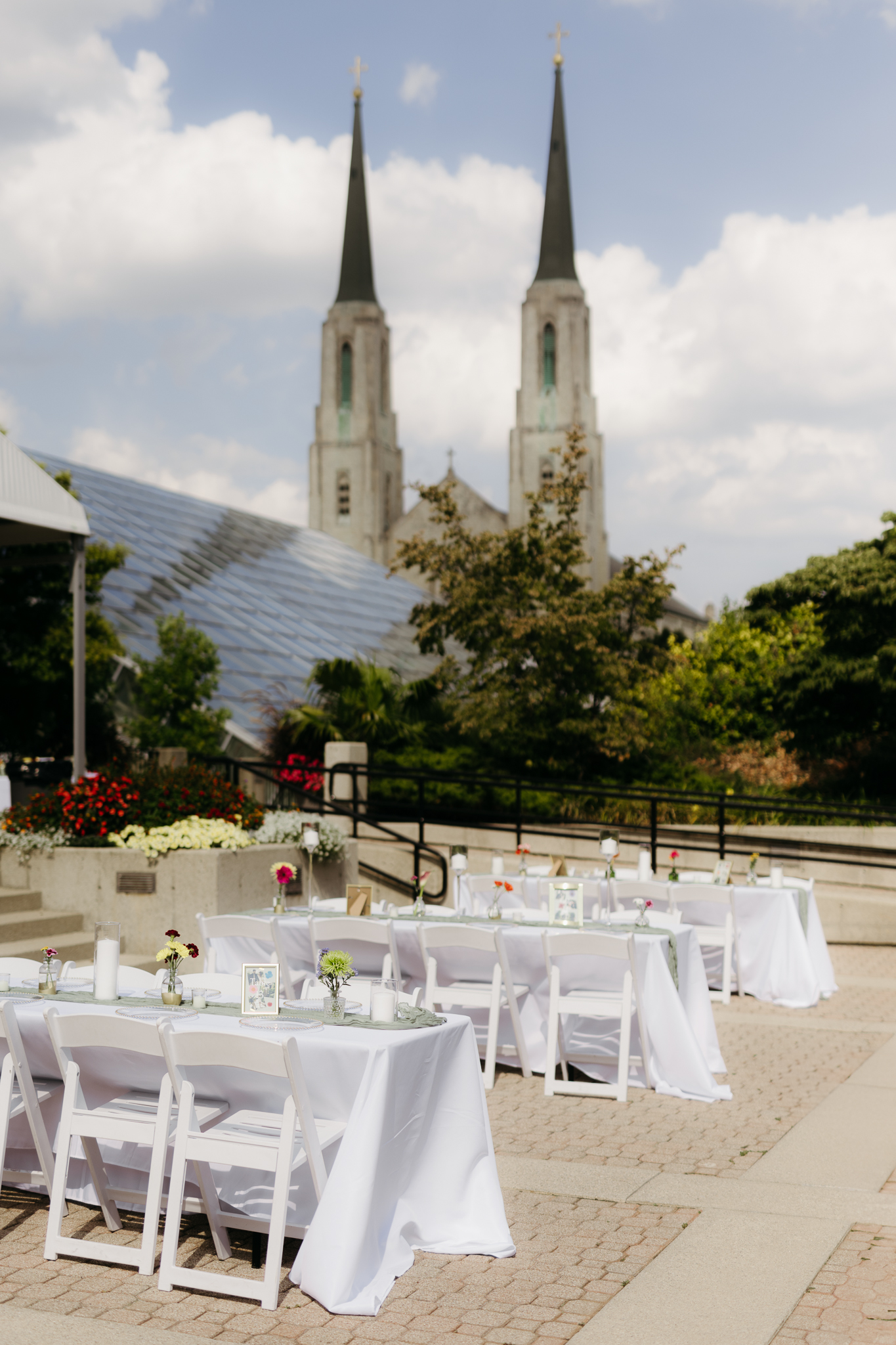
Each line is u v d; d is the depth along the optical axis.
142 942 11.18
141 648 30.50
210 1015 5.73
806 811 19.31
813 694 22.91
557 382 110.62
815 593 23.05
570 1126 7.38
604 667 22.42
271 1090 5.33
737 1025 10.77
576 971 8.75
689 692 28.20
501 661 23.92
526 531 24.44
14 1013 5.39
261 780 21.36
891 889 17.50
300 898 12.42
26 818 11.80
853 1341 4.32
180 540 45.59
